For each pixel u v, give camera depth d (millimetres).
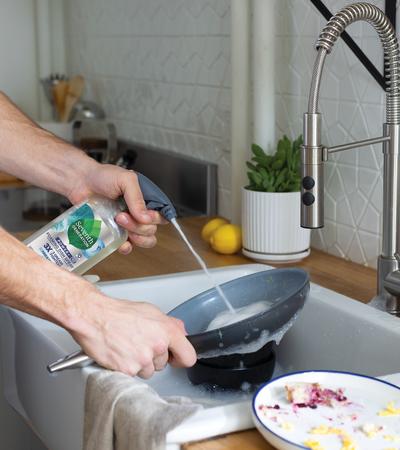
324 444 843
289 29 1774
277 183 1618
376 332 1204
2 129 1388
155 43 2391
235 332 1108
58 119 2846
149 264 1666
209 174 2113
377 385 969
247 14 1803
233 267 1527
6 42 2953
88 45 2850
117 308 990
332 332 1287
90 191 1302
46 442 1182
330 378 988
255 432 887
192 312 1301
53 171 1342
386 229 1339
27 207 2311
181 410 868
